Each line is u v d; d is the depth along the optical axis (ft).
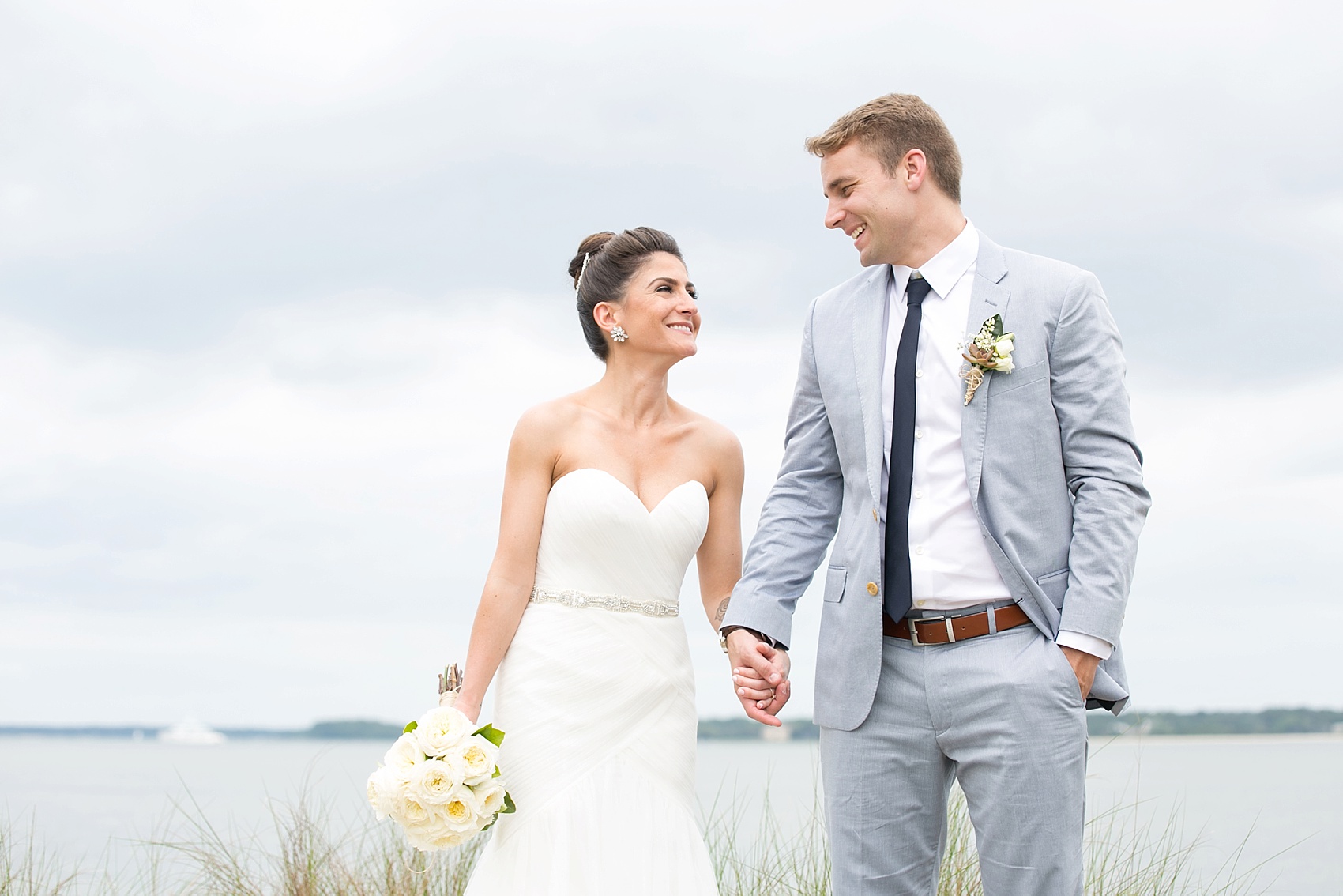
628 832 8.45
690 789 8.96
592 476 8.96
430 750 7.95
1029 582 7.51
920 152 8.11
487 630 8.89
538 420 9.18
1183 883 11.20
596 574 8.88
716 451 9.65
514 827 8.49
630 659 8.75
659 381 9.49
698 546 9.38
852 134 8.21
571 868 8.26
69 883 13.03
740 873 11.51
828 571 8.39
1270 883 11.25
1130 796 12.41
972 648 7.59
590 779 8.49
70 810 23.59
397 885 11.96
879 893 7.93
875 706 7.97
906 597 7.82
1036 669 7.37
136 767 58.13
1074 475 7.72
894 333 8.32
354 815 13.48
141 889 12.92
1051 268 7.96
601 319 9.40
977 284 8.00
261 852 13.43
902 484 7.96
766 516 9.02
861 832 7.98
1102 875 10.96
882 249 8.23
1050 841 7.29
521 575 9.00
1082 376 7.66
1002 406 7.73
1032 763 7.30
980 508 7.67
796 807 12.89
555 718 8.60
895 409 8.10
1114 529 7.41
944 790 8.07
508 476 9.22
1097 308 7.78
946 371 7.96
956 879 10.69
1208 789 19.63
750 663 8.50
